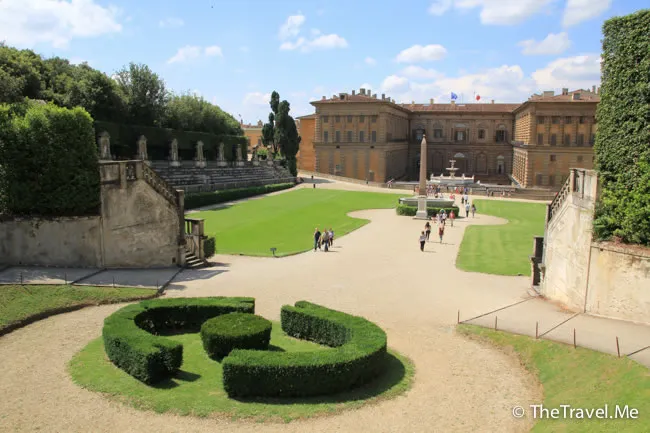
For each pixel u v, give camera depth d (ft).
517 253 148.15
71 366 63.05
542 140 383.24
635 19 77.92
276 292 100.89
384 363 63.87
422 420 52.75
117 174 111.34
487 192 341.62
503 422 52.90
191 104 352.28
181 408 53.01
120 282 101.19
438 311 90.94
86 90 262.67
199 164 303.07
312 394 56.39
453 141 499.92
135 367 59.41
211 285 104.63
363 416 52.95
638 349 64.28
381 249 152.97
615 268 78.28
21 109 183.11
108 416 51.67
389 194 329.31
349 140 430.61
